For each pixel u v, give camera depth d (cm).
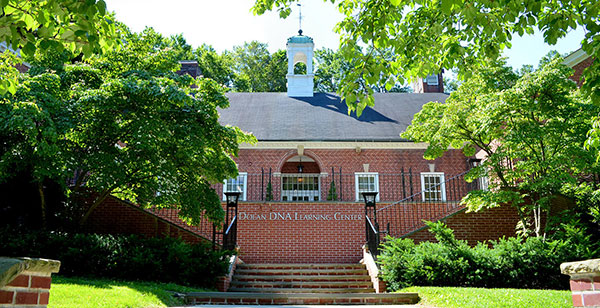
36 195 1262
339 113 2206
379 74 681
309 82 2473
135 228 1465
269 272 1259
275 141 1934
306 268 1315
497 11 672
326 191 1920
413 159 1962
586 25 604
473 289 908
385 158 1961
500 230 1487
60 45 525
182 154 1176
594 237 1309
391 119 2152
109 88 1102
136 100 1132
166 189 1253
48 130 954
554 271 1027
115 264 1023
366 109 2272
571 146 1173
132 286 878
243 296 902
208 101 1284
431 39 706
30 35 515
